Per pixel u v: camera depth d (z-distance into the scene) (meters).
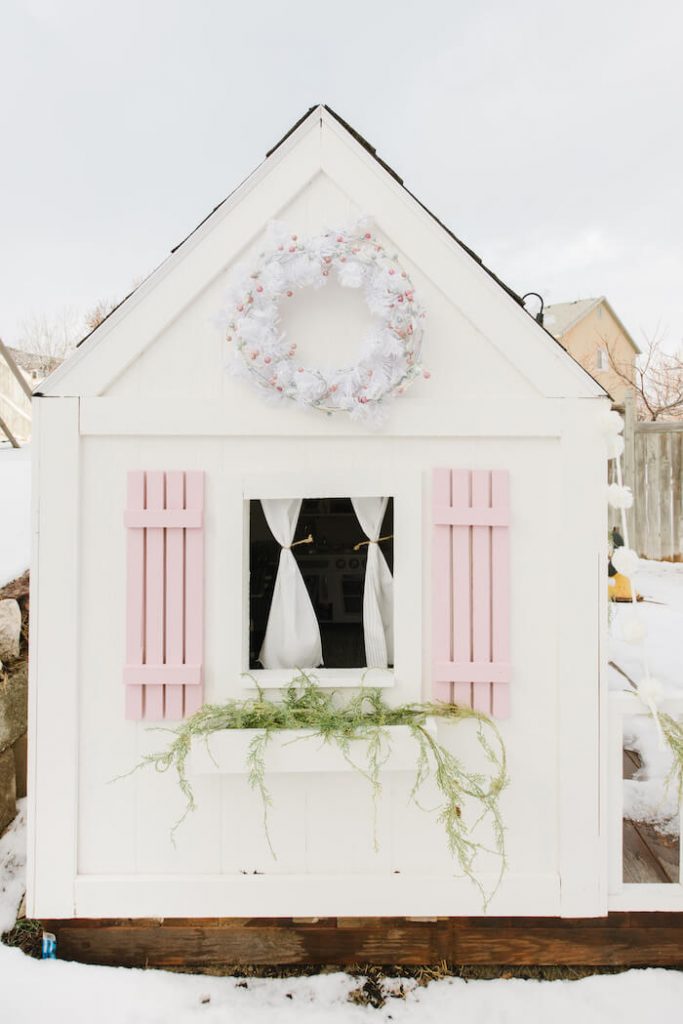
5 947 2.38
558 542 2.31
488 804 2.20
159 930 2.32
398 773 2.31
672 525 6.55
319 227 2.30
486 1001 2.18
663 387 14.72
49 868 2.27
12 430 6.25
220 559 2.28
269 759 2.11
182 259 2.29
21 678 3.16
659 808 3.04
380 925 2.34
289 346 2.23
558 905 2.30
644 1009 2.14
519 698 2.32
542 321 2.75
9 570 3.17
